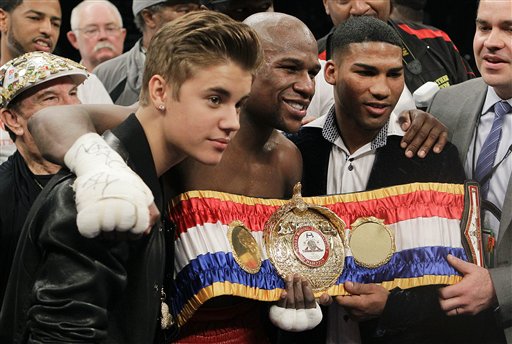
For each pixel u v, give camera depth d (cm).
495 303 245
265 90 229
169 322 212
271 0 326
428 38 357
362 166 256
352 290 235
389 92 246
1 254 253
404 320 243
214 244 222
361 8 343
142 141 190
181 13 362
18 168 264
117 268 178
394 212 244
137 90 376
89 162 173
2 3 372
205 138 186
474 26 534
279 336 251
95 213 163
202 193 227
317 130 262
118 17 482
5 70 265
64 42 573
